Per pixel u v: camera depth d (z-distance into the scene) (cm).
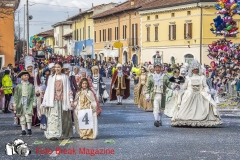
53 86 1460
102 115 2206
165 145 1355
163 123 1877
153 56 6556
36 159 1166
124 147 1326
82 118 1464
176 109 1761
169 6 6128
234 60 3119
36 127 1761
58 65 1470
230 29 2736
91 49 9056
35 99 1562
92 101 1475
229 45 3111
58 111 1461
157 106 1783
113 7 8769
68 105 1465
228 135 1544
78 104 1483
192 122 1738
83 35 9681
